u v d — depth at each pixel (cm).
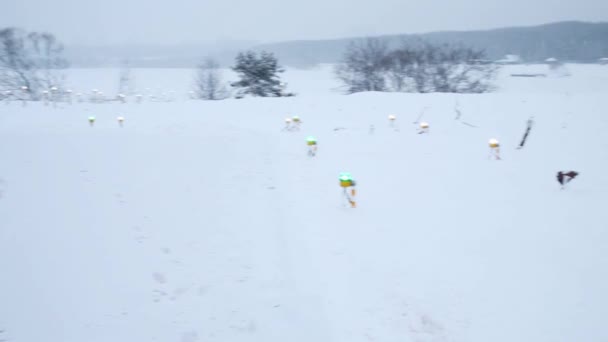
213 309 528
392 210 765
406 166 1080
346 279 551
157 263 623
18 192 830
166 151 1198
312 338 462
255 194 875
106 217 752
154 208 802
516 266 552
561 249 589
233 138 1406
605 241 602
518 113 1691
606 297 479
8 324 496
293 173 1018
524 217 705
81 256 628
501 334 436
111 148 1192
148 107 2164
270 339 473
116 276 589
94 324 502
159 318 514
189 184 934
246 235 698
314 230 691
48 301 535
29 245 642
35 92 3244
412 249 612
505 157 1151
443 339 440
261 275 588
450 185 905
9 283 560
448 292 507
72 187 877
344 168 1064
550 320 450
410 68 3625
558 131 1420
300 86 4847
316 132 1591
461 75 3591
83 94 3425
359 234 669
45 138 1285
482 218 710
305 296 529
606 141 1241
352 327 468
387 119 1795
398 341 445
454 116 1747
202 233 710
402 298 504
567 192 820
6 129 1528
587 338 422
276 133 1554
